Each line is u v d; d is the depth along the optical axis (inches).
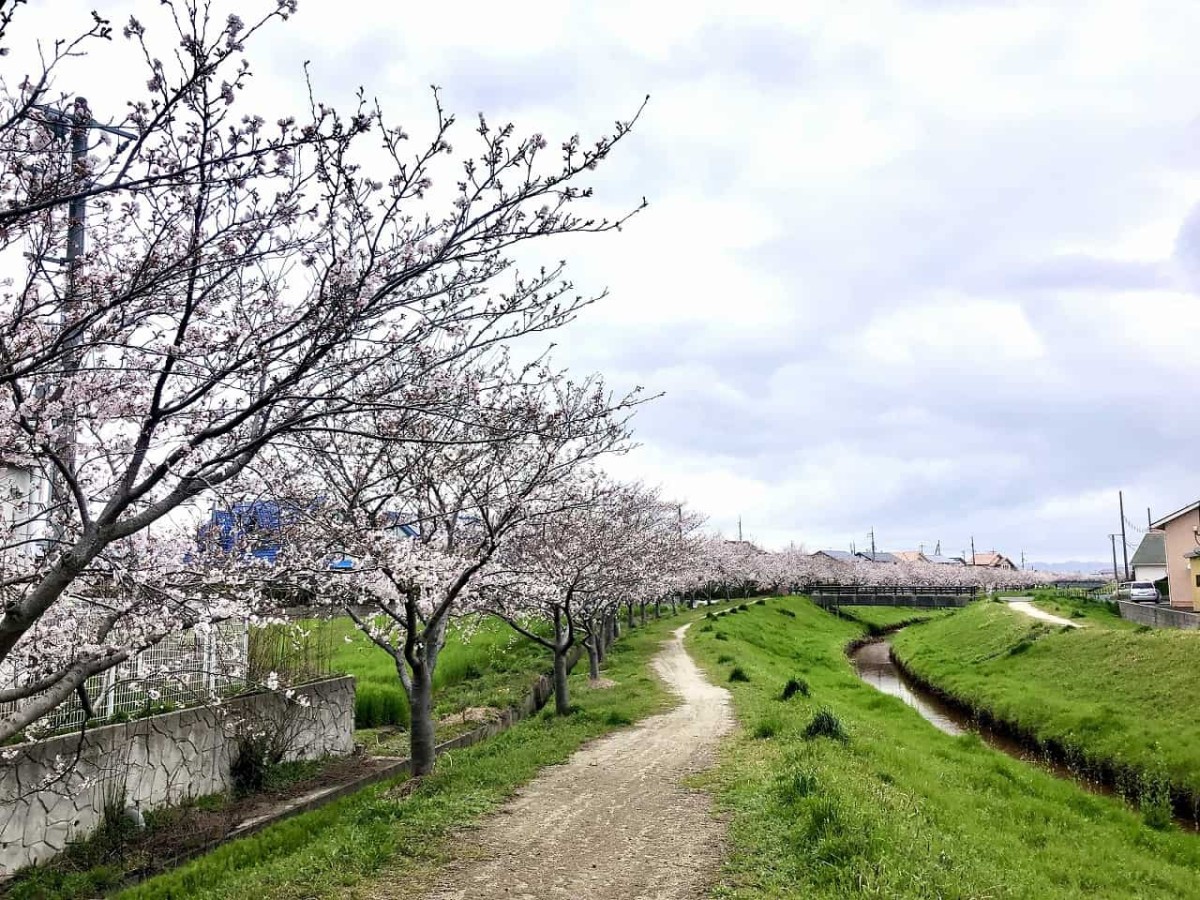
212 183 181.8
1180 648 992.2
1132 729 797.9
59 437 259.9
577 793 446.9
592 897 301.9
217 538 366.3
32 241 207.3
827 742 525.0
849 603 3230.8
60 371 198.8
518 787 460.1
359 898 301.3
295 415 218.2
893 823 366.3
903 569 4136.3
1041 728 893.2
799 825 350.9
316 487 421.4
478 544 518.3
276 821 469.7
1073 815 558.6
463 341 348.2
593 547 792.3
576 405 464.4
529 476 512.1
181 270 193.0
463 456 464.1
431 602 499.5
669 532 1508.4
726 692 854.5
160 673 450.3
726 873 321.1
